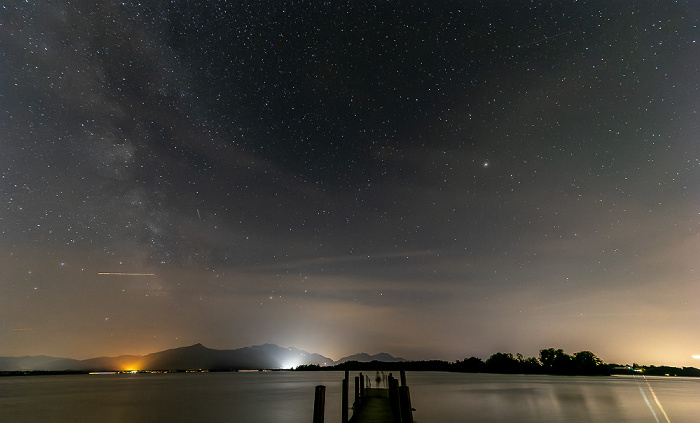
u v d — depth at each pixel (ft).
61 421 91.20
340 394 161.99
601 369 364.99
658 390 175.94
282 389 205.05
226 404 125.59
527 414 91.35
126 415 99.91
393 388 47.96
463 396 137.49
